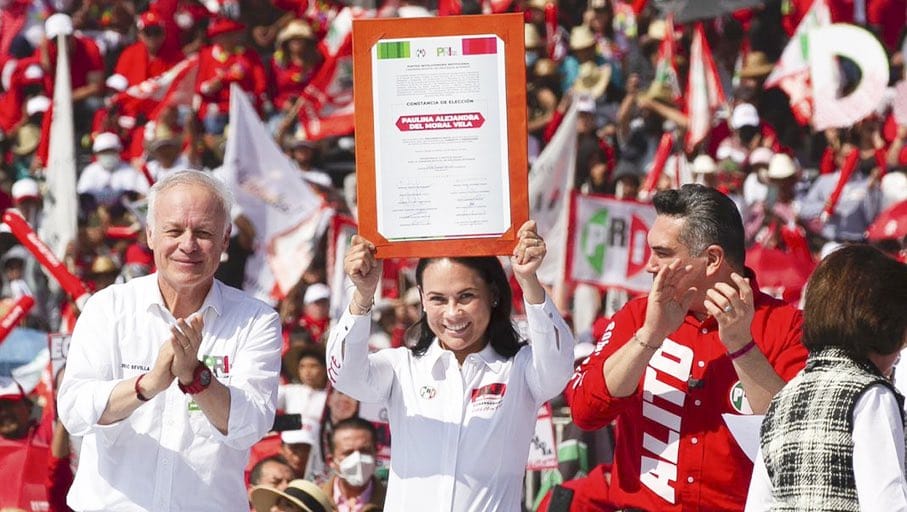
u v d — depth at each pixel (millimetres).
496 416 13445
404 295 29578
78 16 42781
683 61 39938
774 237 33156
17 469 19656
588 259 26188
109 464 13062
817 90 34531
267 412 13062
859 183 34844
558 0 41656
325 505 19484
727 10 37469
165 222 12891
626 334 14234
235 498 13281
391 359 13859
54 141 32250
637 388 13961
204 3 40938
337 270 29375
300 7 42469
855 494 10781
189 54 40031
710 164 33594
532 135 37312
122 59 40000
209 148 36469
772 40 40750
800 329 13656
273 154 29875
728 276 13625
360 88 13273
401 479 13555
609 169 35781
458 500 13312
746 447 12898
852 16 40562
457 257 13367
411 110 13273
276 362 13469
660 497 13812
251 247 29859
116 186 34438
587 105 36625
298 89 39312
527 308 13180
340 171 37469
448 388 13586
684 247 13508
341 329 13406
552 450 21281
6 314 20969
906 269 11180
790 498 11031
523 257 13039
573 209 26188
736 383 13641
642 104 37406
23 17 42500
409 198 13281
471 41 13266
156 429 13055
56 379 20578
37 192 35125
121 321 13297
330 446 21375
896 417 10836
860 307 11039
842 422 10859
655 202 13750
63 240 31625
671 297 13195
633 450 14031
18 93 39438
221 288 13641
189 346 12273
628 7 41469
